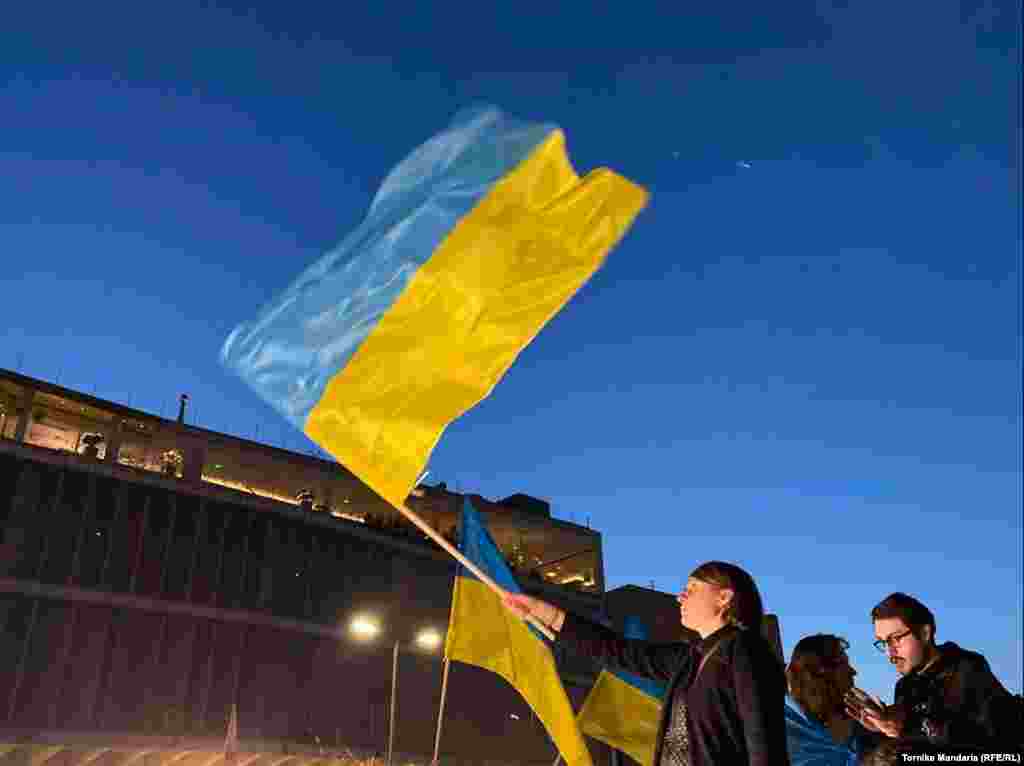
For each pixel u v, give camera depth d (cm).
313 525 3588
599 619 4291
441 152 393
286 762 3183
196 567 3231
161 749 2919
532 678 676
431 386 368
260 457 3744
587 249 371
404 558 3822
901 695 374
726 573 327
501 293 371
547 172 377
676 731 307
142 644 3022
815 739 514
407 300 377
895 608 386
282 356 372
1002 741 339
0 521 2880
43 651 2831
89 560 3014
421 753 3500
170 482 3278
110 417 3462
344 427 362
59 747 2738
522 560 4541
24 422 3148
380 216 394
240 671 3194
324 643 3431
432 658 3700
